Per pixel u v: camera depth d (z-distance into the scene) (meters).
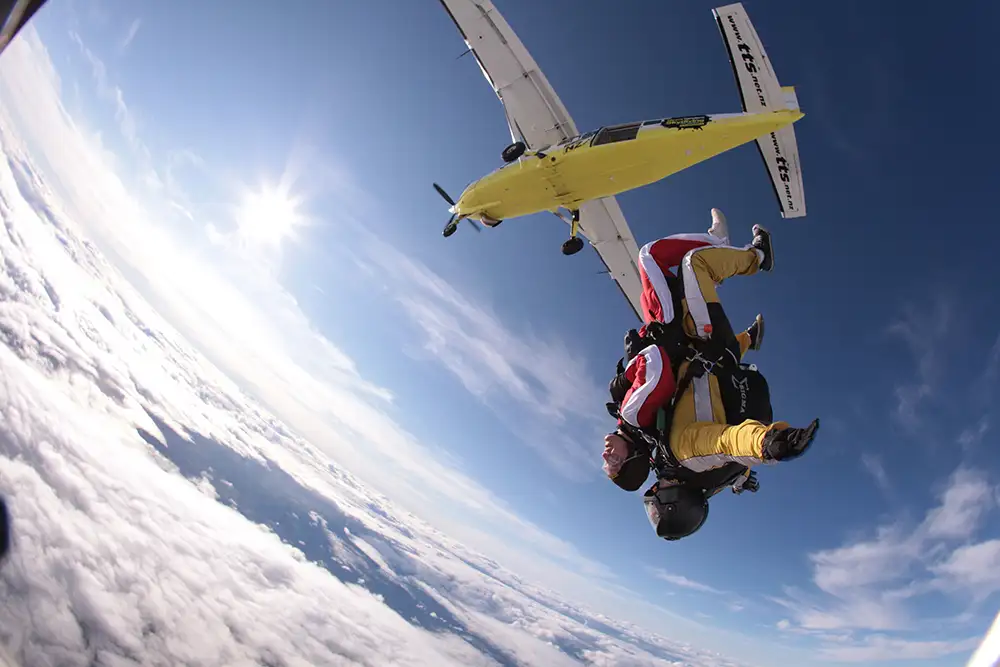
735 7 11.43
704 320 2.80
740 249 3.18
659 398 2.69
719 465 2.45
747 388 2.73
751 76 11.70
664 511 2.69
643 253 3.09
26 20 1.37
